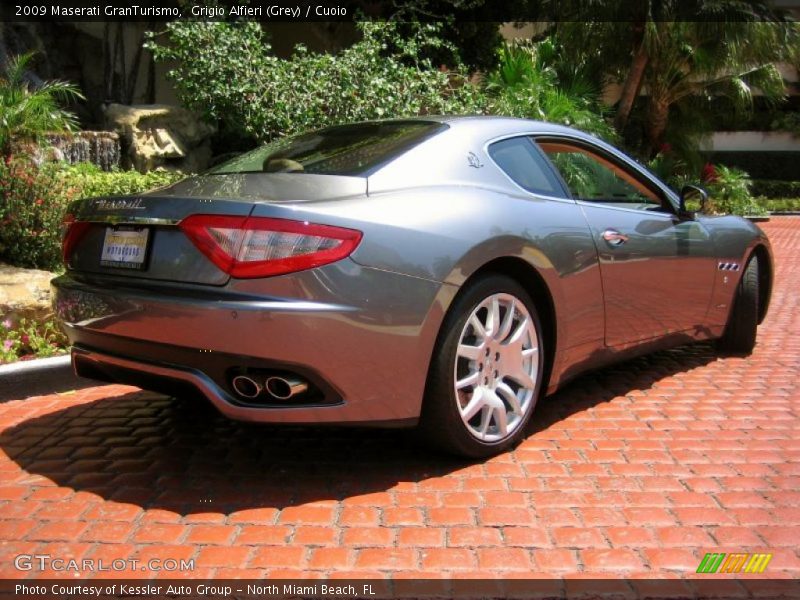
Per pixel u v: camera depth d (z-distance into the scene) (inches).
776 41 640.4
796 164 1086.4
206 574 94.6
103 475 126.4
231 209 108.3
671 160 701.9
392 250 111.7
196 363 110.0
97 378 133.0
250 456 134.1
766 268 209.8
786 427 146.6
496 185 135.0
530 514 110.0
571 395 168.1
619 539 102.7
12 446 140.6
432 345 116.5
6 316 196.1
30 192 235.0
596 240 145.3
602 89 684.7
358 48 382.6
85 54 546.0
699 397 166.6
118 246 120.7
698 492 117.3
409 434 126.5
